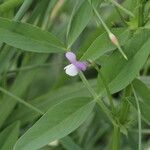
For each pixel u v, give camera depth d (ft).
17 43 0.78
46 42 0.79
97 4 0.79
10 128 0.91
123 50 0.74
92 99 0.77
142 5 0.73
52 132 0.74
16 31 0.79
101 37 0.75
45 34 0.79
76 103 0.76
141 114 0.78
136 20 0.75
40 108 1.03
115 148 0.82
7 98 1.02
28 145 0.73
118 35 0.75
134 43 0.73
